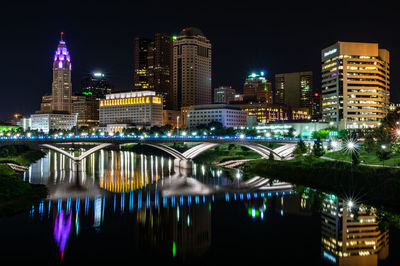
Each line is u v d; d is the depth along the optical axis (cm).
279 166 16638
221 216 9644
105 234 8125
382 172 11756
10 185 11119
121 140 16825
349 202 11025
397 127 16325
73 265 6438
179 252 7175
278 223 9031
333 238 7919
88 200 11094
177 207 10525
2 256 6750
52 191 12206
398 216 9494
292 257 6988
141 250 7269
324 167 14188
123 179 15288
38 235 7856
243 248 7412
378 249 7312
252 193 12500
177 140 17825
